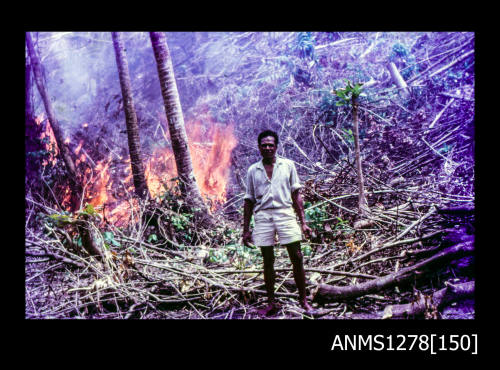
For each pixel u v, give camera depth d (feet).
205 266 18.38
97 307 14.76
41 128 27.50
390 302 14.49
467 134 28.25
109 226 20.11
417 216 19.42
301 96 36.65
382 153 28.45
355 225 19.44
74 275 16.72
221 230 22.16
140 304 15.19
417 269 14.52
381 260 16.15
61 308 15.24
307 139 34.19
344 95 20.98
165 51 24.41
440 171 25.14
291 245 13.87
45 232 19.54
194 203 23.38
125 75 26.76
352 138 30.35
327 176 26.96
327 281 15.71
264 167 14.10
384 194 22.58
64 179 26.99
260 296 15.47
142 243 19.79
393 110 33.40
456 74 34.63
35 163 25.08
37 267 18.34
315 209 20.06
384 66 37.76
